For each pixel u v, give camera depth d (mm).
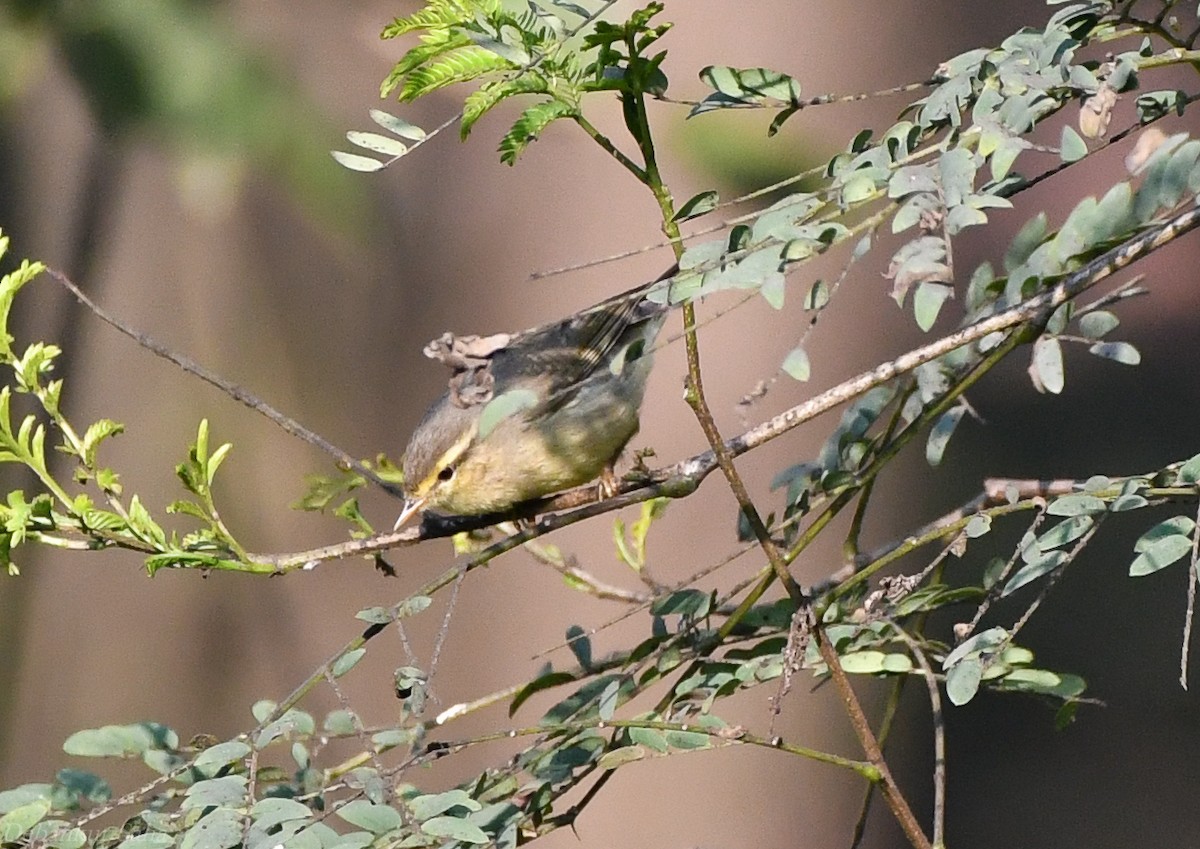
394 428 11727
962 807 11398
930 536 4945
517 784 5125
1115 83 4012
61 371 10547
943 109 4141
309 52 6797
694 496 11680
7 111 9047
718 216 7430
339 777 5227
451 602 4906
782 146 7402
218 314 11141
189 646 12016
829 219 3967
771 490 5879
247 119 6305
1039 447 11836
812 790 11758
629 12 5590
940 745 4855
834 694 11938
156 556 5078
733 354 11656
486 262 11766
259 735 4500
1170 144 4480
